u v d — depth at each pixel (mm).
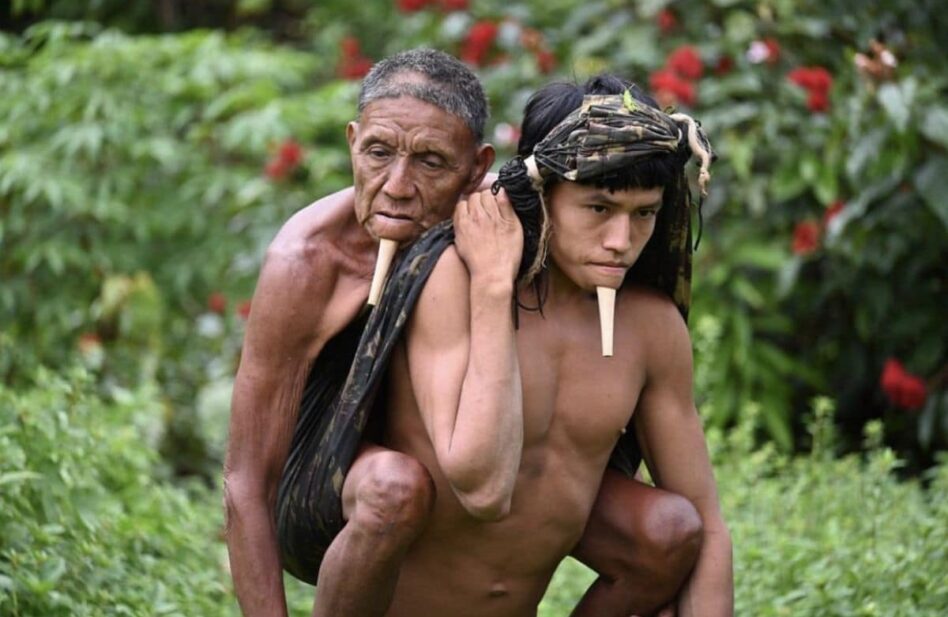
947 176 12242
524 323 6090
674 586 6285
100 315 14375
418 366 5969
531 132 6172
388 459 5906
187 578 8938
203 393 14633
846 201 13484
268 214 14672
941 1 13789
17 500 8188
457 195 6172
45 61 14945
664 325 6293
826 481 10172
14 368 13727
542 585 6383
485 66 14656
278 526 6574
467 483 5754
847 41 13703
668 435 6371
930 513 9742
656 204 5879
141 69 15203
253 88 15125
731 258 13203
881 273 13180
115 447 10055
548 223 5898
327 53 17609
